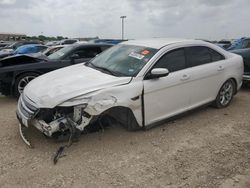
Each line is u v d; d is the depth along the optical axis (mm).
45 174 3703
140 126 4820
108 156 4152
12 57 7395
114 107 4477
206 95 5805
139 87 4594
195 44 5598
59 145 4434
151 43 5379
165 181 3580
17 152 4246
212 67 5770
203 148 4457
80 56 8312
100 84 4371
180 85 5164
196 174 3740
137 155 4195
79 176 3664
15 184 3496
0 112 6156
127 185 3488
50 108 4086
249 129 5250
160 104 4938
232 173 3777
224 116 5887
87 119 4246
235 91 6582
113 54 5480
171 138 4773
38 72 7297
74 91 4180
